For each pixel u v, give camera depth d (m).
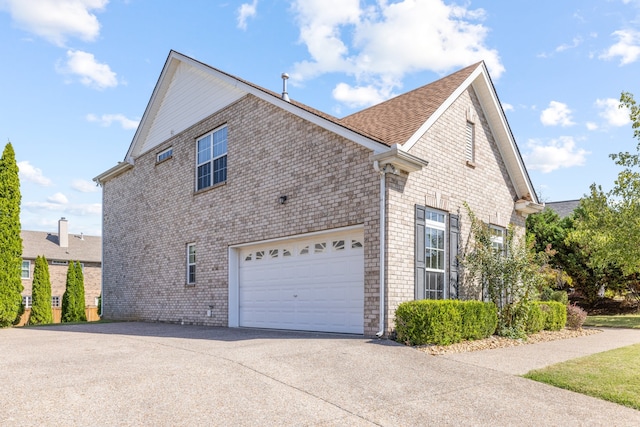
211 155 15.98
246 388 5.90
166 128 18.33
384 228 10.28
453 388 6.30
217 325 14.76
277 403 5.38
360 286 10.98
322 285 11.94
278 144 13.20
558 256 25.94
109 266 21.23
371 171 10.65
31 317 26.16
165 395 5.54
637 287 24.95
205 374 6.53
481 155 14.41
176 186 17.39
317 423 4.82
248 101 14.50
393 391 6.03
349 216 11.03
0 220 16.22
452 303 9.77
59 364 7.31
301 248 12.65
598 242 18.45
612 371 7.43
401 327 9.40
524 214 16.45
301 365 7.19
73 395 5.48
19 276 16.64
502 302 11.76
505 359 8.39
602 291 28.66
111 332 12.80
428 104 12.76
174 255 17.08
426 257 11.45
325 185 11.69
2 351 8.89
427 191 11.71
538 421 5.16
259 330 12.84
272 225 13.10
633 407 5.74
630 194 17.44
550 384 6.71
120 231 20.67
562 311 13.91
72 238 45.00
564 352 9.42
